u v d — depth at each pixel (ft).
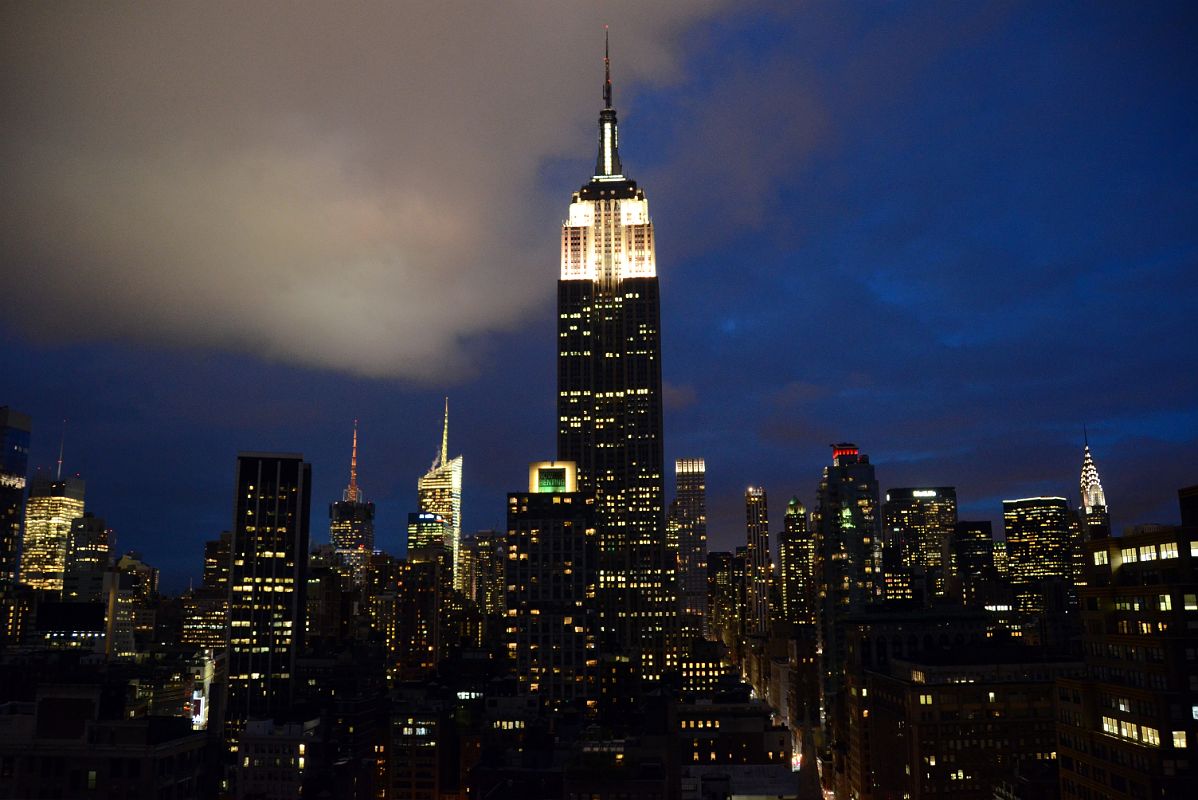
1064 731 569.23
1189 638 492.13
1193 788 474.49
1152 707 492.13
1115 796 514.68
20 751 393.09
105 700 442.91
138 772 390.42
